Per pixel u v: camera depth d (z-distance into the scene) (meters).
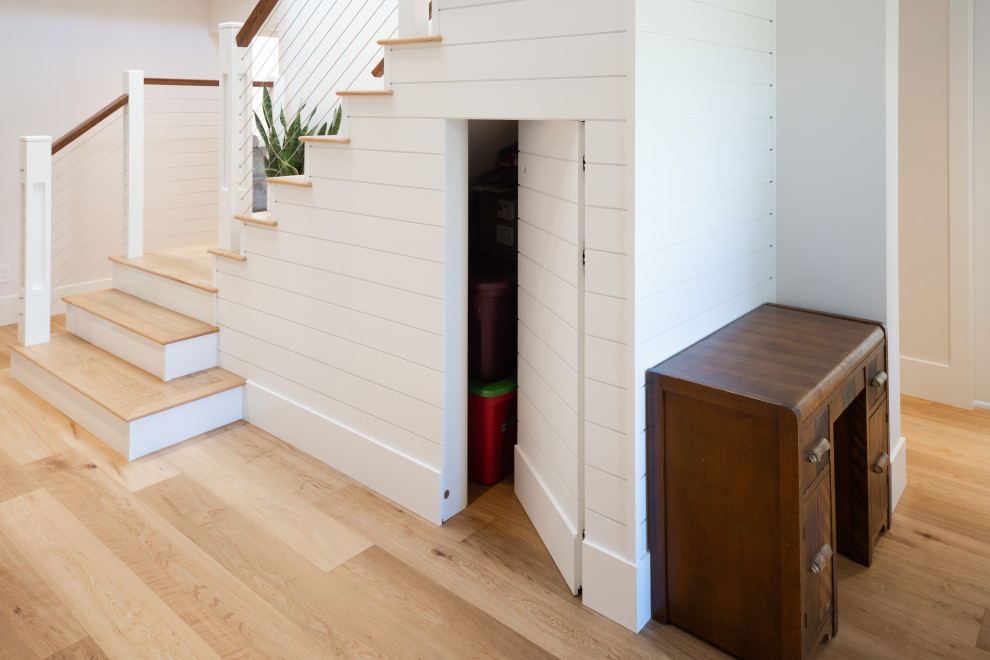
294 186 2.76
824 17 2.30
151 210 4.96
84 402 3.13
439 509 2.45
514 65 1.98
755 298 2.47
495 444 2.72
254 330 3.13
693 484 1.84
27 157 3.53
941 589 2.08
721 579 1.83
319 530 2.41
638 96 1.73
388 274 2.49
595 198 1.84
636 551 1.91
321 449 2.89
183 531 2.38
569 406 2.07
